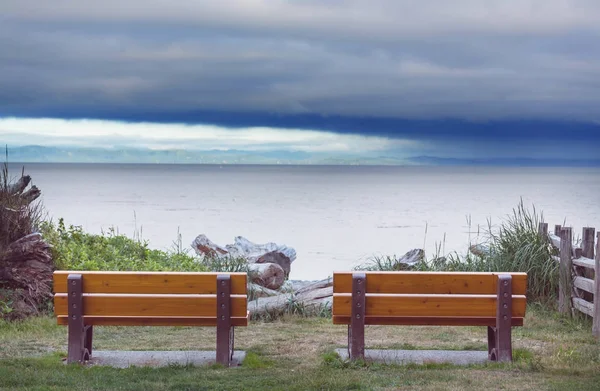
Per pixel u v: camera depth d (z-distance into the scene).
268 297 12.52
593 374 6.74
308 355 7.97
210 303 7.23
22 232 11.34
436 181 195.75
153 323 7.26
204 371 6.88
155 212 55.81
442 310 7.28
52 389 6.02
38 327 9.63
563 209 60.41
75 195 87.19
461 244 32.66
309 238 36.81
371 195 97.75
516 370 6.92
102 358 7.63
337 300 7.29
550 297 11.38
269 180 196.50
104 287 7.21
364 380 6.37
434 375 6.62
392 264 14.45
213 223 45.78
